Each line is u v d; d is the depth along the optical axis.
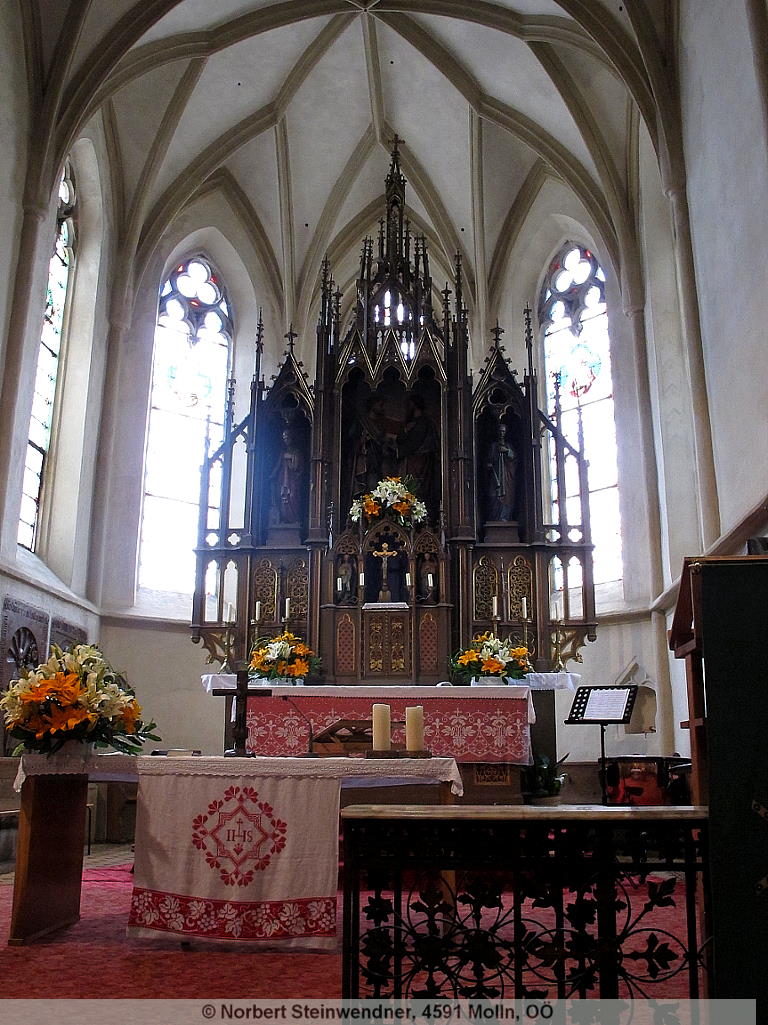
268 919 4.87
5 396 10.93
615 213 14.73
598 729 13.94
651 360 14.04
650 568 13.45
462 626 11.02
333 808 5.00
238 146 16.03
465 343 12.16
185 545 15.70
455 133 16.42
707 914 3.53
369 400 12.34
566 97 14.33
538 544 11.34
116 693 5.51
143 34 12.66
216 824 5.03
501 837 3.58
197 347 16.88
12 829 9.39
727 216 9.30
